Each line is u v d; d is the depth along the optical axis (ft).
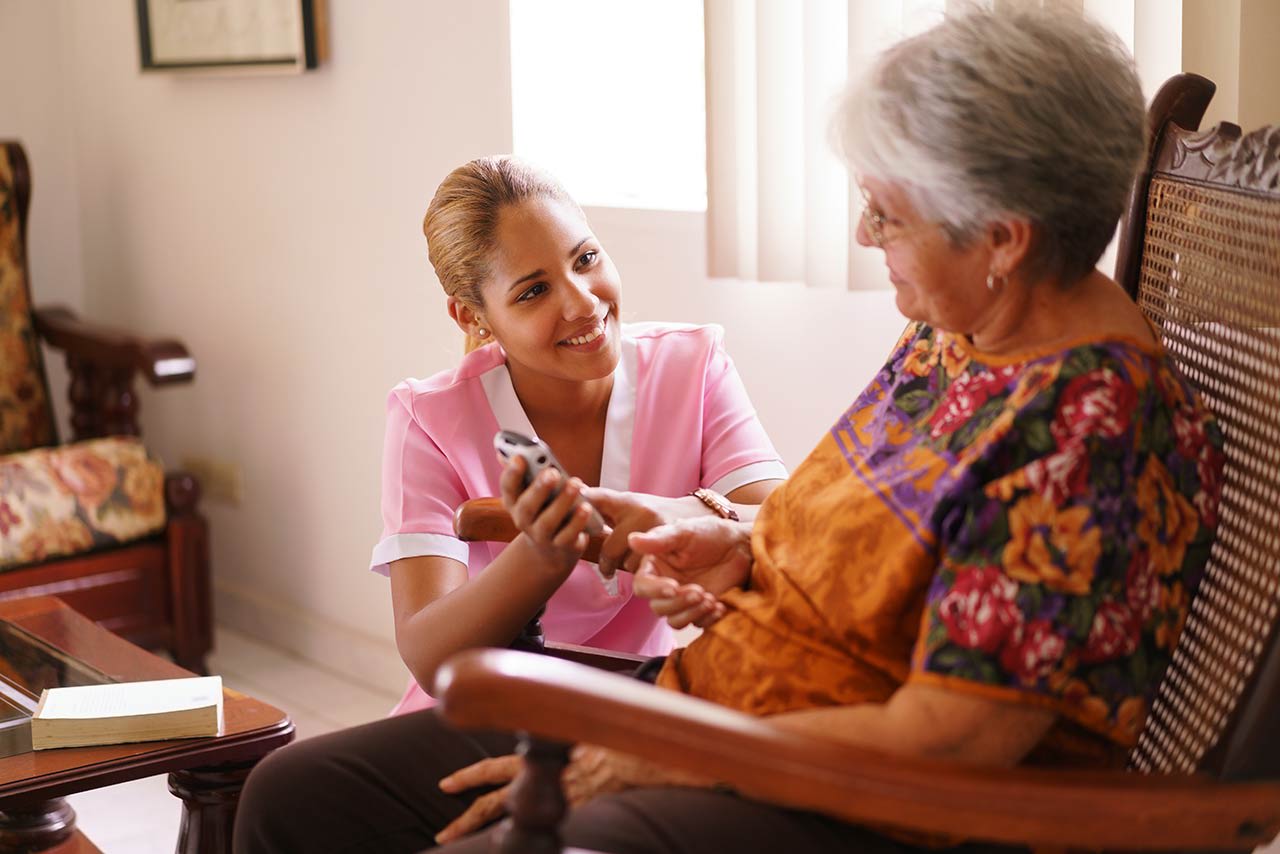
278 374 11.19
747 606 4.10
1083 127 3.56
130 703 5.56
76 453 10.29
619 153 9.03
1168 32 5.66
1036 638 3.34
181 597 10.59
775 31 7.02
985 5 3.78
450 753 4.55
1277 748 3.58
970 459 3.54
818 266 7.01
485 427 5.55
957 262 3.70
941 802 3.10
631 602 5.72
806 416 7.39
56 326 11.29
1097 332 3.67
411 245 9.61
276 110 10.70
